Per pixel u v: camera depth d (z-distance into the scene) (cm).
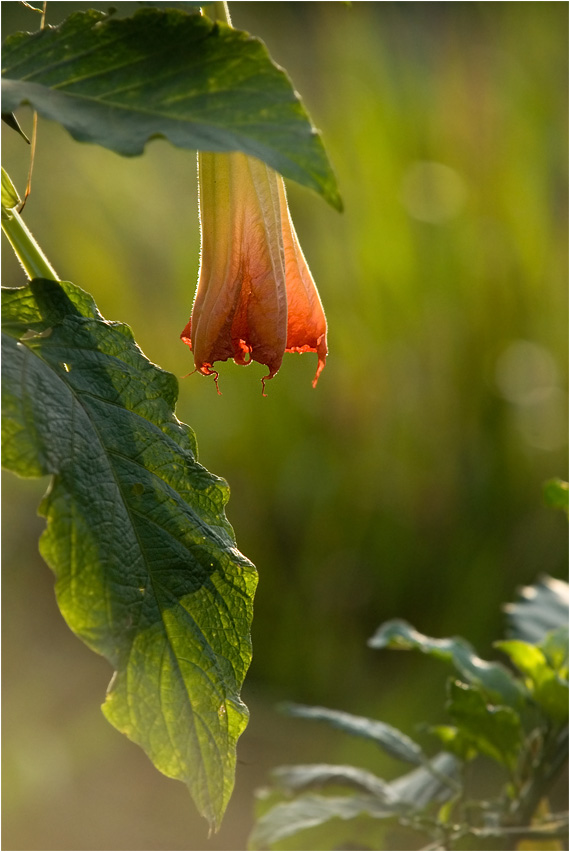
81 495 172
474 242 570
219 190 178
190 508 176
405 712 459
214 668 175
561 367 553
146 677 173
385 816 212
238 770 436
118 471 174
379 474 532
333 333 568
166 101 170
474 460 531
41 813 404
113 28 172
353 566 516
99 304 591
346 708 477
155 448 175
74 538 172
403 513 522
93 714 470
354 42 650
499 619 496
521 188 579
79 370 175
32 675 492
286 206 181
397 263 568
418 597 511
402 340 561
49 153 660
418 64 646
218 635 175
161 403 176
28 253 179
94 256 606
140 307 597
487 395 543
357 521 522
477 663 214
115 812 412
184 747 174
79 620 172
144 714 173
